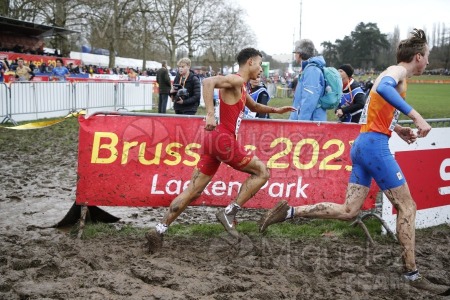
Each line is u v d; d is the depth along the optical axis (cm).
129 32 4309
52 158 891
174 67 4934
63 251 406
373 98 376
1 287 329
